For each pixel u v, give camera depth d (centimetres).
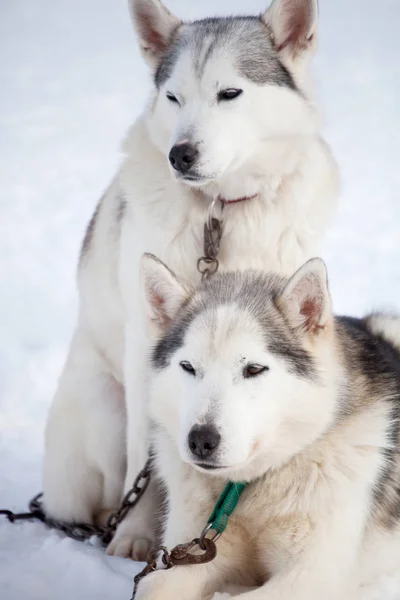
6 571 479
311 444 418
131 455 563
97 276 608
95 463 612
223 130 509
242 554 431
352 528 405
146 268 452
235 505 425
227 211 538
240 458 389
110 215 601
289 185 537
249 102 516
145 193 541
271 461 418
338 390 422
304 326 425
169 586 399
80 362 621
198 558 407
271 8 530
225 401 394
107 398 608
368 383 445
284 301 424
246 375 404
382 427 429
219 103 515
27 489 681
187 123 507
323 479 412
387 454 433
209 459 387
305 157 541
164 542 461
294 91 532
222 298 439
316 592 390
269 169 530
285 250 539
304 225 542
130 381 556
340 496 408
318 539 402
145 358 545
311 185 541
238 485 427
